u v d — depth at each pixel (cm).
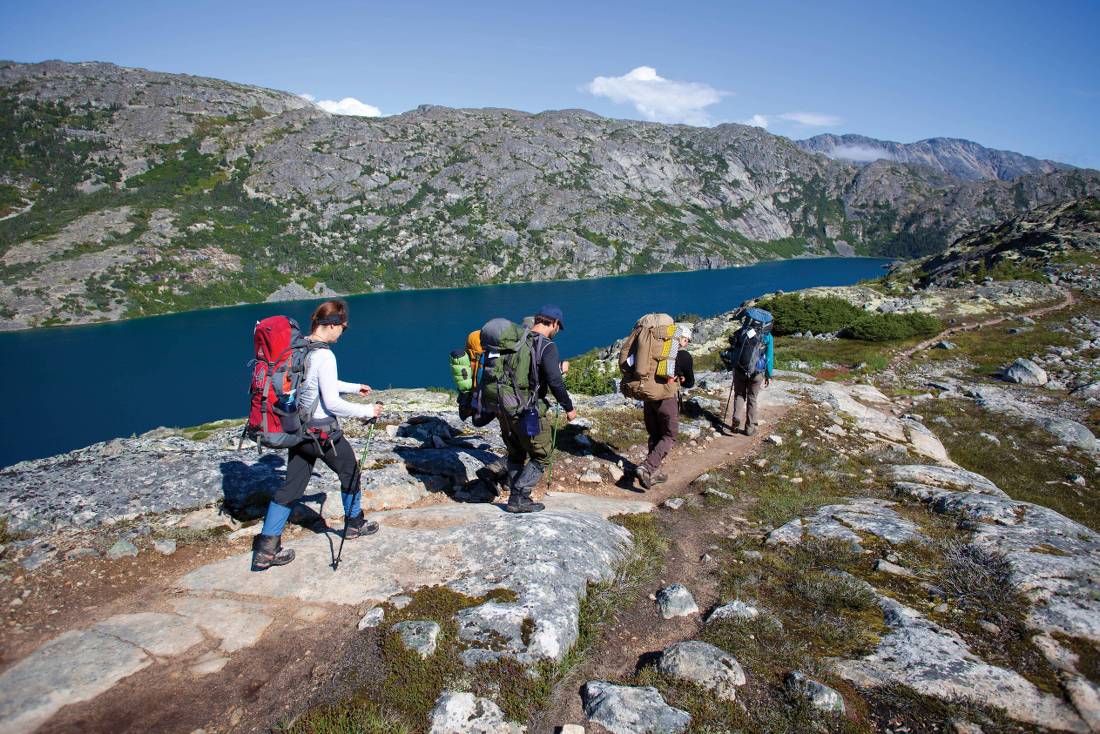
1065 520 606
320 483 641
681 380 770
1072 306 4169
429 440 853
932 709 353
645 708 347
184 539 519
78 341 17875
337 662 371
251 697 345
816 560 557
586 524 577
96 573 462
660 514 693
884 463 963
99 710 328
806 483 839
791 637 436
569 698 366
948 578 501
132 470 643
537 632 396
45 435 9838
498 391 545
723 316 5903
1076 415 2025
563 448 904
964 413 1962
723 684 375
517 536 513
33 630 393
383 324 19150
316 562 482
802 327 4219
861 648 418
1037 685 364
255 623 408
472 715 331
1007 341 3275
